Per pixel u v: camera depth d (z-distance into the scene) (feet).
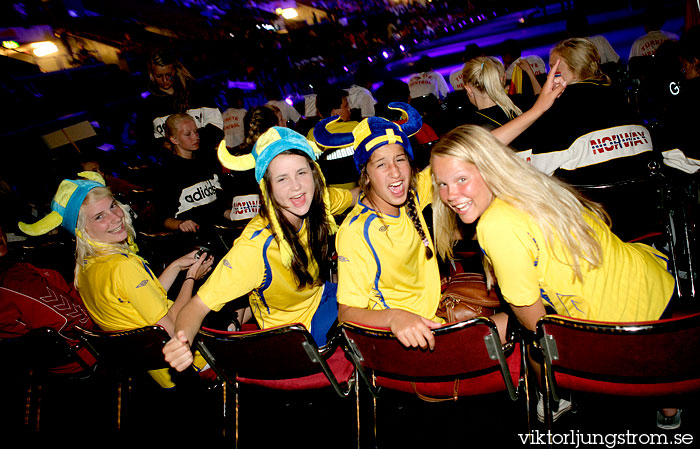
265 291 6.95
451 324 5.19
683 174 8.77
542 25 56.44
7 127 23.30
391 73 50.83
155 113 16.01
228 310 9.20
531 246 5.30
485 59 9.39
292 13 47.91
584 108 8.10
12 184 16.80
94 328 8.11
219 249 11.82
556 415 7.57
